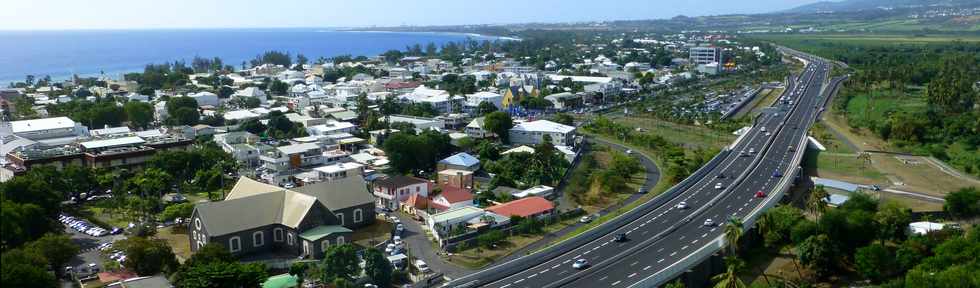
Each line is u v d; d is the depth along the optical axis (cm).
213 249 12525
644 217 16150
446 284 12188
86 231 16000
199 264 11594
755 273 13462
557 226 16300
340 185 16288
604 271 12700
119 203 17362
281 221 14775
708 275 12875
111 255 13912
